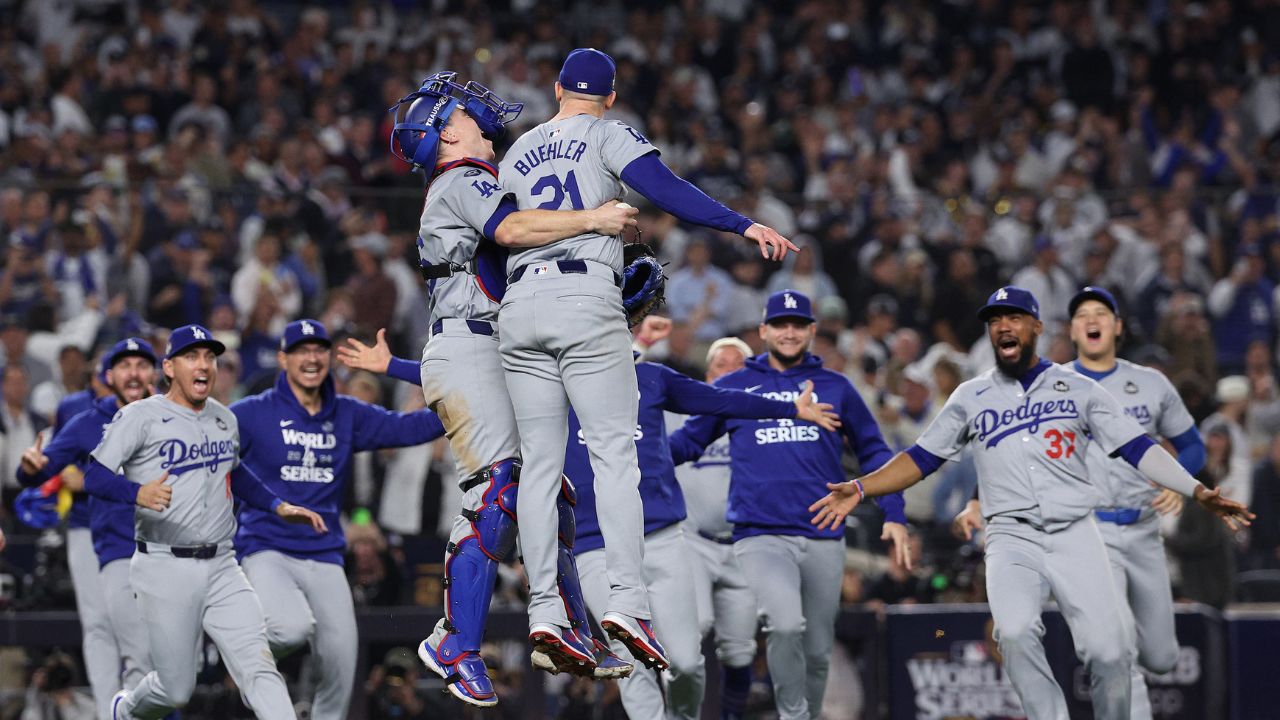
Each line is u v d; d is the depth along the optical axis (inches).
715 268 1214.3
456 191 502.6
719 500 794.2
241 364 1087.6
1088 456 753.0
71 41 1579.7
